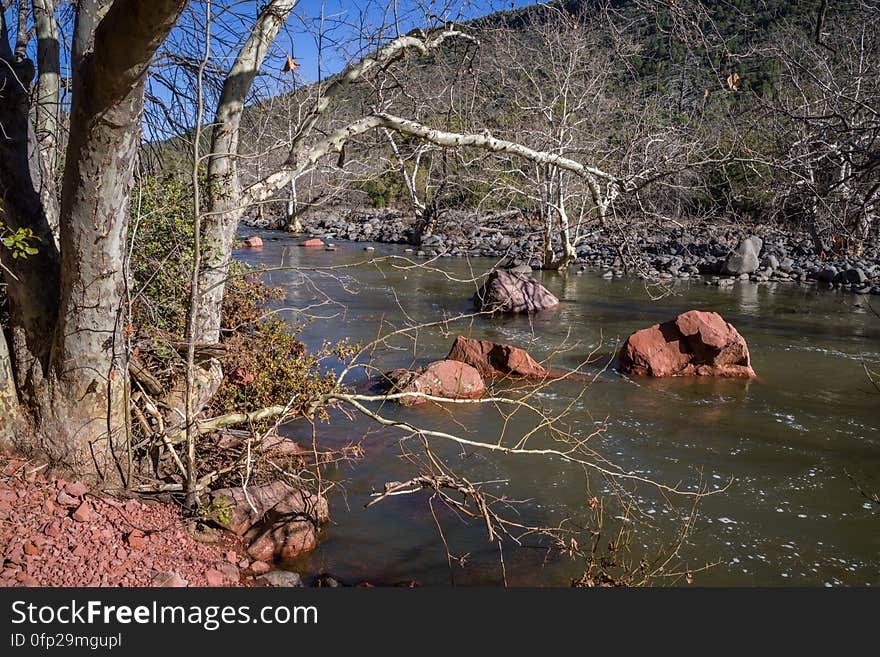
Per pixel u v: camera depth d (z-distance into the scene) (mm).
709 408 8586
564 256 20281
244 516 4918
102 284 4289
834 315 14656
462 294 16797
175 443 4977
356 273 19641
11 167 4348
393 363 10156
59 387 4461
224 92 5977
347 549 5023
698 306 15672
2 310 5391
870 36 15070
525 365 9742
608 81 21859
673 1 7316
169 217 6082
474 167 20078
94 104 3742
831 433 7758
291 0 6285
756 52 9180
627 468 6719
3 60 4309
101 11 3803
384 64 7434
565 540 5289
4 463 4434
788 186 10734
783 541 5348
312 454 6676
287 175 6289
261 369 5984
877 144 8422
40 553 3859
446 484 5047
